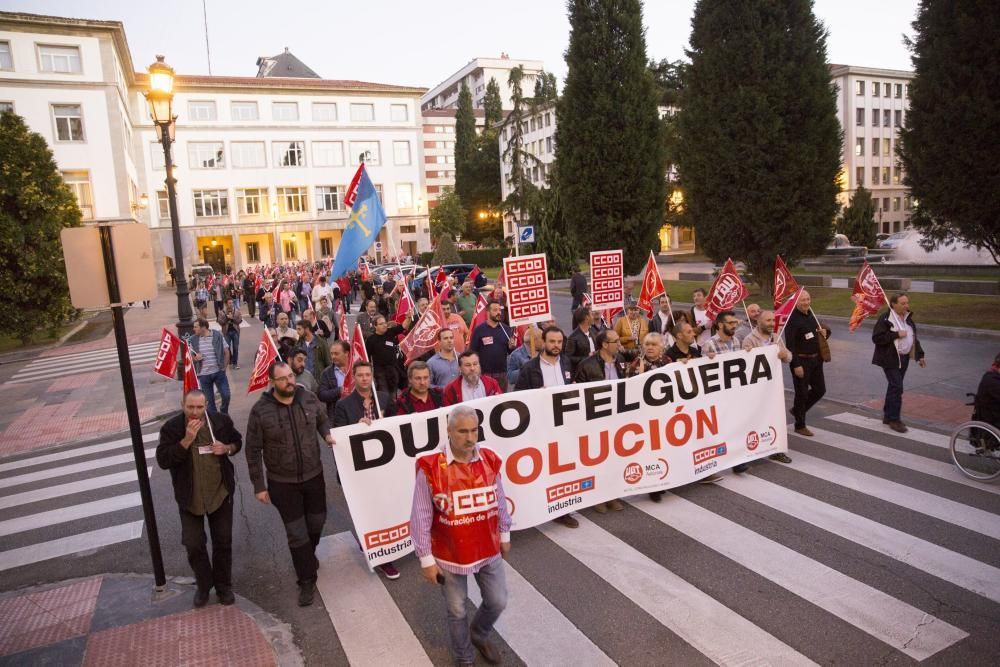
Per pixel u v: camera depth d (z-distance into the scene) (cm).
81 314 3003
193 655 449
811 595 485
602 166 2384
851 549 550
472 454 398
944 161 1553
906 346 855
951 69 1509
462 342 1052
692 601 484
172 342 769
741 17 1972
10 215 2248
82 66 4203
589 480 638
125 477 881
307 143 6059
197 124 5666
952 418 896
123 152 4353
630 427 657
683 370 686
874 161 7094
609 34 2350
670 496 682
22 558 636
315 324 1091
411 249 6531
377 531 546
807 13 1952
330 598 522
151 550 528
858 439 829
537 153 7525
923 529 579
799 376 825
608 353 680
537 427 611
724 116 2034
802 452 790
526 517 605
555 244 3500
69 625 496
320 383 796
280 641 465
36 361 2081
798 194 1994
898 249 3412
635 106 2381
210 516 510
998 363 679
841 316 1761
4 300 2261
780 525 600
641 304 1055
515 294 781
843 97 6862
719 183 2084
